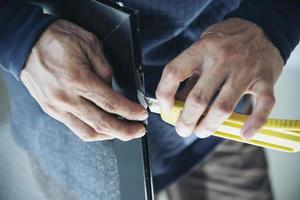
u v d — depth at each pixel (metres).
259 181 1.55
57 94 0.70
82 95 0.69
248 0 0.79
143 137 0.73
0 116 0.98
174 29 0.88
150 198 0.75
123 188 0.81
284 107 1.61
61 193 0.97
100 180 0.86
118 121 0.70
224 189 1.56
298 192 1.70
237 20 0.75
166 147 1.20
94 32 0.72
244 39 0.71
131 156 0.75
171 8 0.82
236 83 0.66
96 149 0.83
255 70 0.69
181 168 1.29
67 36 0.69
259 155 1.53
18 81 0.88
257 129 0.63
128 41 0.66
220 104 0.64
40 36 0.70
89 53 0.70
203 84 0.66
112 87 0.74
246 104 1.08
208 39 0.70
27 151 0.98
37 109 0.90
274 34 0.74
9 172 1.02
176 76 0.67
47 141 0.93
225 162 1.53
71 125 0.75
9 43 0.71
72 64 0.68
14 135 0.98
